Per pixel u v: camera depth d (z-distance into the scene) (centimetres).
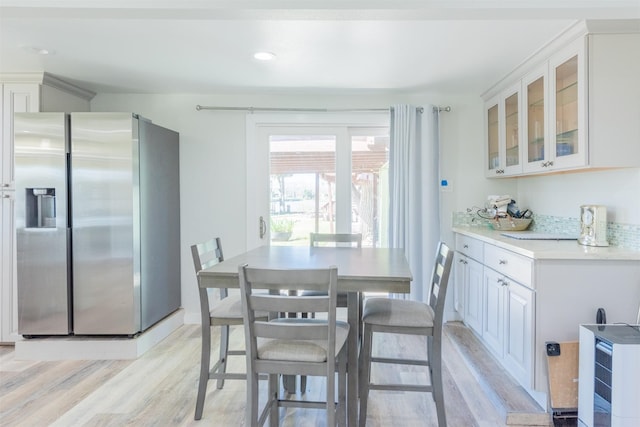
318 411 223
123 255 291
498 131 334
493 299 271
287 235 382
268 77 320
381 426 205
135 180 294
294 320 202
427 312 205
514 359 236
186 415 215
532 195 342
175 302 362
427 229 357
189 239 375
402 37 241
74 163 289
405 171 356
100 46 256
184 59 280
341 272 180
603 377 185
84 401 230
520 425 206
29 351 290
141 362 285
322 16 184
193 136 373
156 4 175
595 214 233
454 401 229
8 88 308
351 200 380
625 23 206
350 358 189
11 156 306
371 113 370
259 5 176
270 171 379
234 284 183
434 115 360
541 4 177
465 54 268
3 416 214
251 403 165
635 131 213
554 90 244
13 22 221
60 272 291
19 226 290
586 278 209
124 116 288
